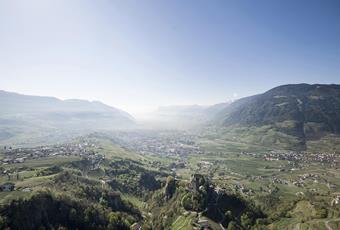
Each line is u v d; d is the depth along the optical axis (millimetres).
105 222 189375
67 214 175625
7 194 179500
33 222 155375
